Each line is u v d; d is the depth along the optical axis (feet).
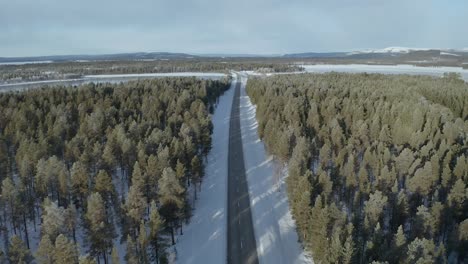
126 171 270.87
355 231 172.24
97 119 333.62
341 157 257.55
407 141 312.29
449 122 334.03
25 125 325.21
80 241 201.26
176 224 208.85
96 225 178.29
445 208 192.54
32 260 180.34
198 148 312.50
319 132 319.06
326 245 162.91
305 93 545.85
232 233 217.56
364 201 213.25
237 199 258.57
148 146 266.57
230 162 328.70
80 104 405.59
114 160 255.29
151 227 182.29
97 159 253.85
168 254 196.03
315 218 177.78
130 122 342.85
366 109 404.36
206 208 246.06
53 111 371.35
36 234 212.43
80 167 218.79
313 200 203.51
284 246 204.03
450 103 465.88
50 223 175.01
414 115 342.64
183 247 206.28
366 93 512.22
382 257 153.38
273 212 239.91
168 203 202.59
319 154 298.97
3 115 359.25
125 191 260.01
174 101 443.32
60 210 176.55
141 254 174.50
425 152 267.39
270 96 485.56
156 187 226.17
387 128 317.42
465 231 173.37
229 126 454.81
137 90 529.86
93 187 220.84
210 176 296.92
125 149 259.60
